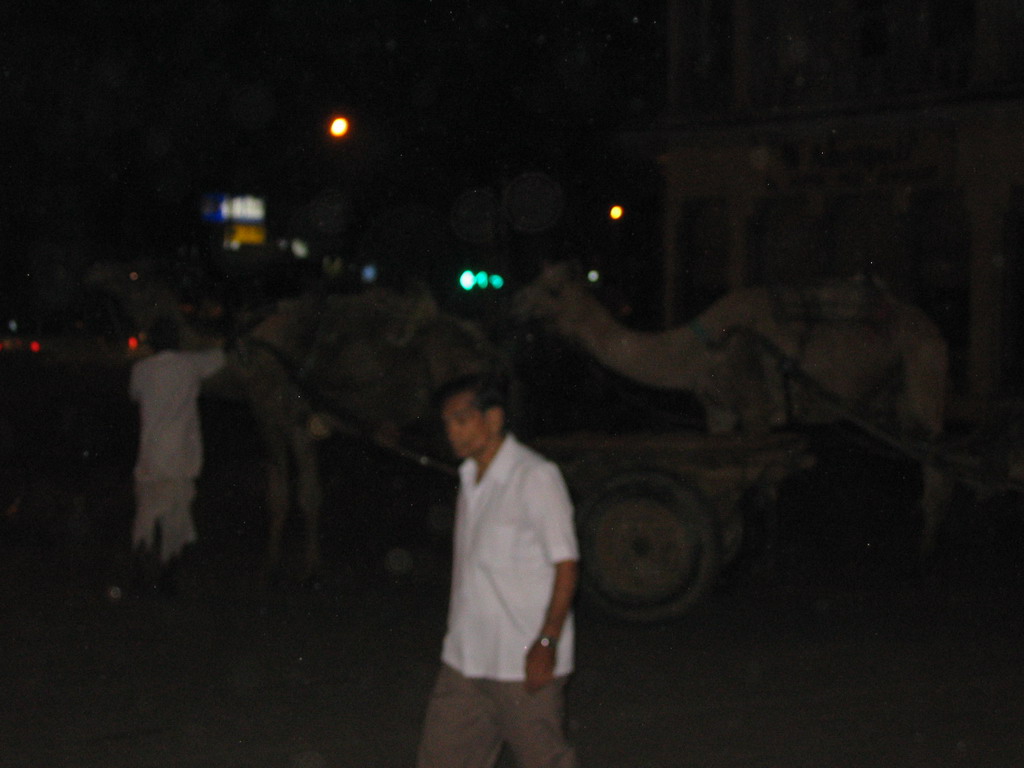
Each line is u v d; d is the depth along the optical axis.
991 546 11.45
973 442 9.69
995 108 20.69
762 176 23.97
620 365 10.14
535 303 10.22
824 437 11.44
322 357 9.98
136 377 9.44
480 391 4.71
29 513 13.21
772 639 8.37
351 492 14.77
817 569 10.52
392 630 8.62
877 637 8.41
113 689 7.29
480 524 4.67
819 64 23.30
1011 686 7.31
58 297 41.31
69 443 19.19
